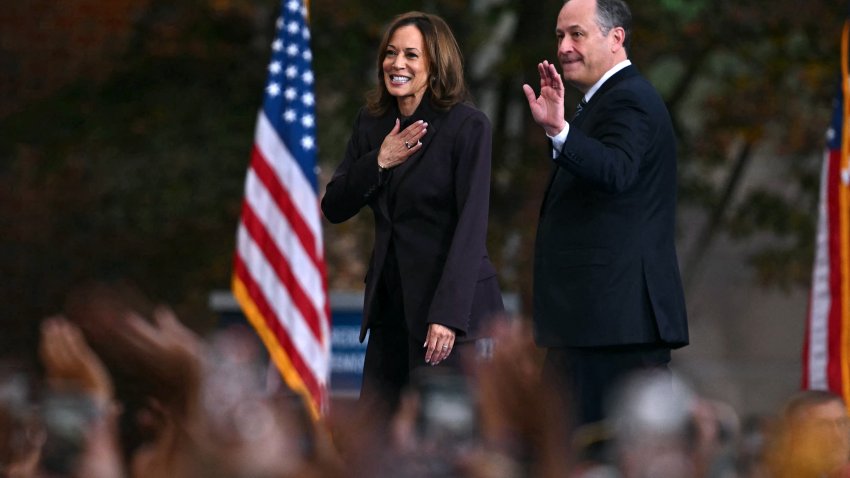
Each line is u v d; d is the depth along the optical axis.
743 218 61.22
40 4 61.47
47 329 6.05
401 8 54.91
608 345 15.96
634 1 55.81
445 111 16.88
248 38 59.03
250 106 58.28
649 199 16.23
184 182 56.94
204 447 5.73
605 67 16.52
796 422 6.70
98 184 58.41
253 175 27.97
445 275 16.30
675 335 16.20
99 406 5.96
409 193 16.81
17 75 61.81
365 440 6.08
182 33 59.03
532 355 5.77
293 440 5.79
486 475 5.70
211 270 57.69
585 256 16.17
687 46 56.59
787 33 57.09
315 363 27.56
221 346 6.09
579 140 15.37
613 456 6.00
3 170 60.34
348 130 55.66
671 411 5.84
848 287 26.34
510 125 57.75
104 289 6.09
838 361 26.39
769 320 80.62
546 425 5.68
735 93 57.88
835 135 26.59
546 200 16.88
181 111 58.09
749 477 6.55
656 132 16.09
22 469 6.06
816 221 60.25
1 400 6.13
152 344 5.84
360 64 56.25
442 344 16.22
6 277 59.09
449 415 5.95
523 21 55.25
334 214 17.27
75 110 59.62
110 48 61.16
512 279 53.62
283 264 27.75
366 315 17.22
